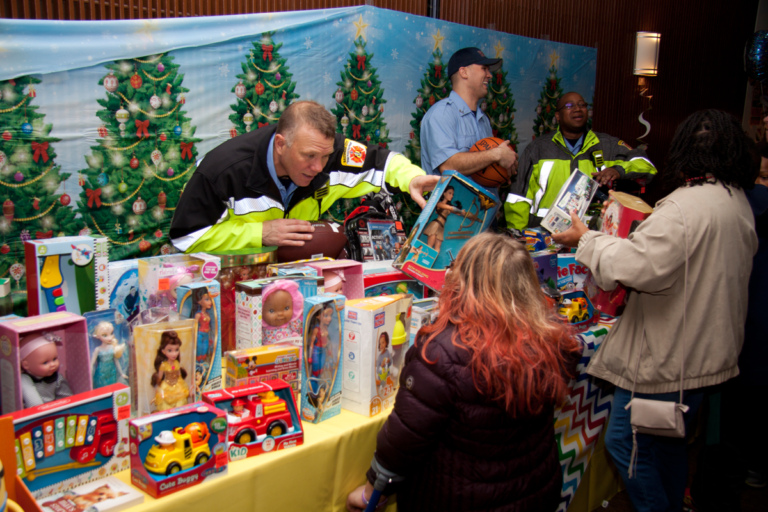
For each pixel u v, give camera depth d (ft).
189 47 8.35
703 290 5.74
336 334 5.09
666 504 6.47
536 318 3.99
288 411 4.64
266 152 6.98
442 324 4.08
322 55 9.80
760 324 7.07
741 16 21.11
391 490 4.55
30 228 7.46
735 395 7.30
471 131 10.67
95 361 4.48
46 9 7.55
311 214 8.11
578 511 7.83
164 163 8.48
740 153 5.77
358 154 8.13
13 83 7.04
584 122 11.69
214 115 8.82
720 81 20.88
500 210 13.35
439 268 7.07
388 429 4.04
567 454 7.02
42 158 7.39
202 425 4.04
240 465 4.21
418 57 11.24
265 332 5.29
